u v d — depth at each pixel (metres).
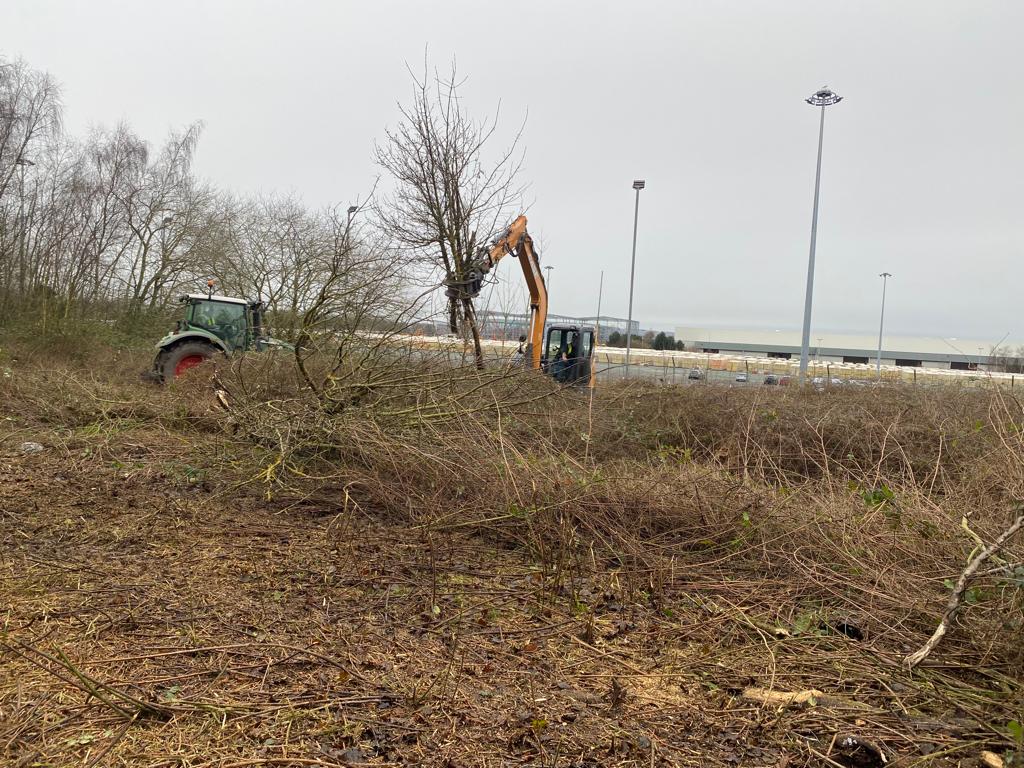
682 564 4.89
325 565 4.62
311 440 6.63
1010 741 2.81
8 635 3.35
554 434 7.55
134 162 24.47
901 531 4.77
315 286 18.31
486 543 5.31
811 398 10.68
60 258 20.91
